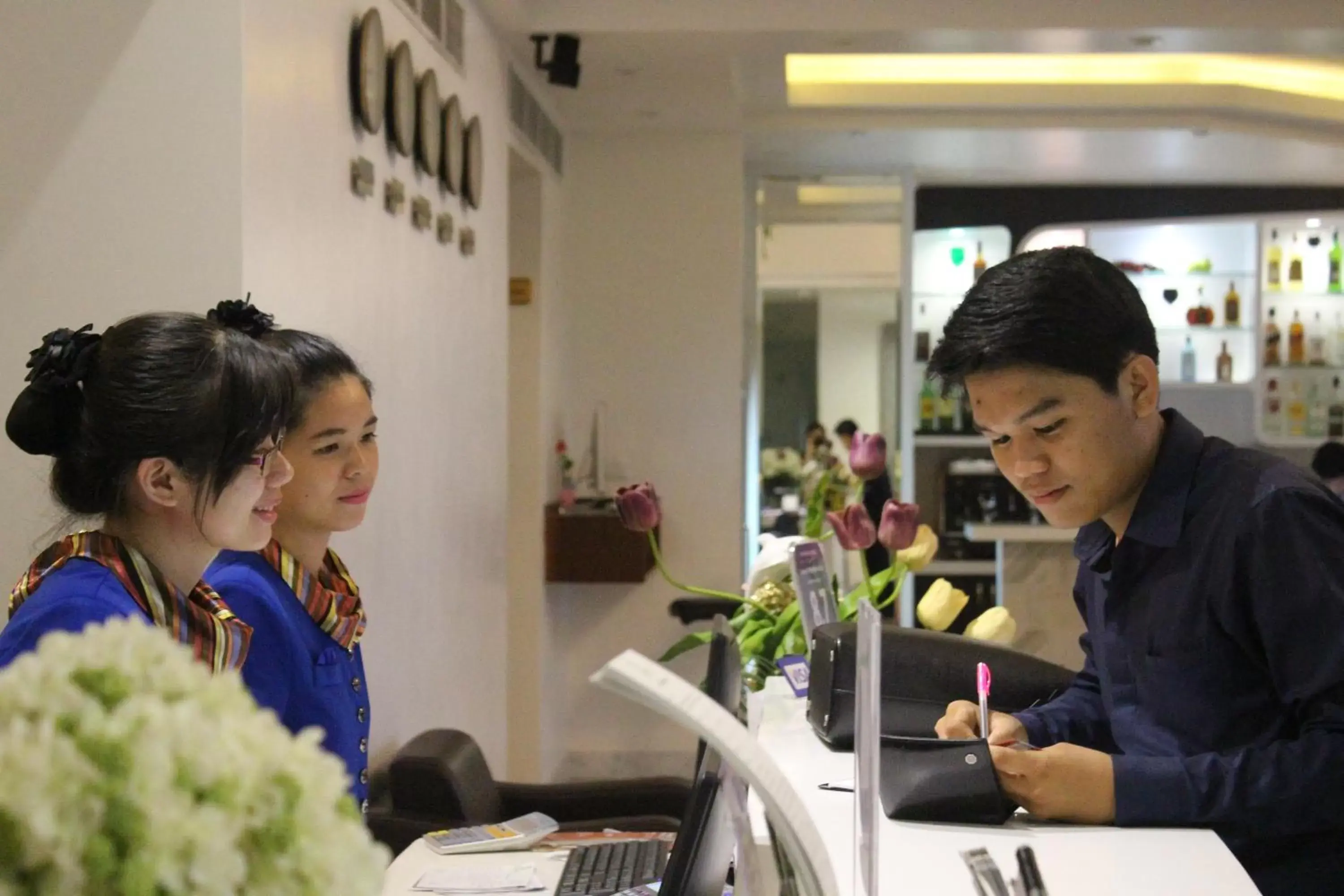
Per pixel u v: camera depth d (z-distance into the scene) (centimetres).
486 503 427
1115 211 759
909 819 146
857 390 1098
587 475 611
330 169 276
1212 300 782
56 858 57
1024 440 153
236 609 195
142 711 63
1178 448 154
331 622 208
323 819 66
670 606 590
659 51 483
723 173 608
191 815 60
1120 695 162
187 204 230
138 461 148
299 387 208
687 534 608
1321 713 141
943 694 200
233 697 71
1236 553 146
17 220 232
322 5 271
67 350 150
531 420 553
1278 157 660
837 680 190
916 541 288
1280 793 138
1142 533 153
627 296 611
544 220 554
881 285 933
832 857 133
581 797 305
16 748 59
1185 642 151
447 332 376
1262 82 593
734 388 609
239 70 229
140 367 149
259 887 62
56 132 232
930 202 766
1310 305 779
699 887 124
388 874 212
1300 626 141
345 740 210
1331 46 476
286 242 250
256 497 156
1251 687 150
